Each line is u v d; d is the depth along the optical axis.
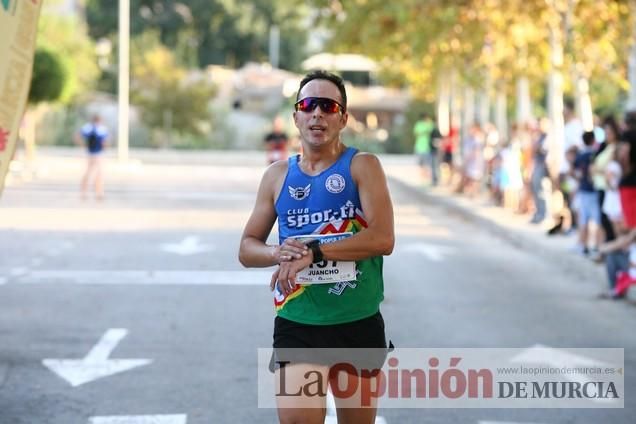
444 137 73.50
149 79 116.88
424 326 23.48
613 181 29.62
